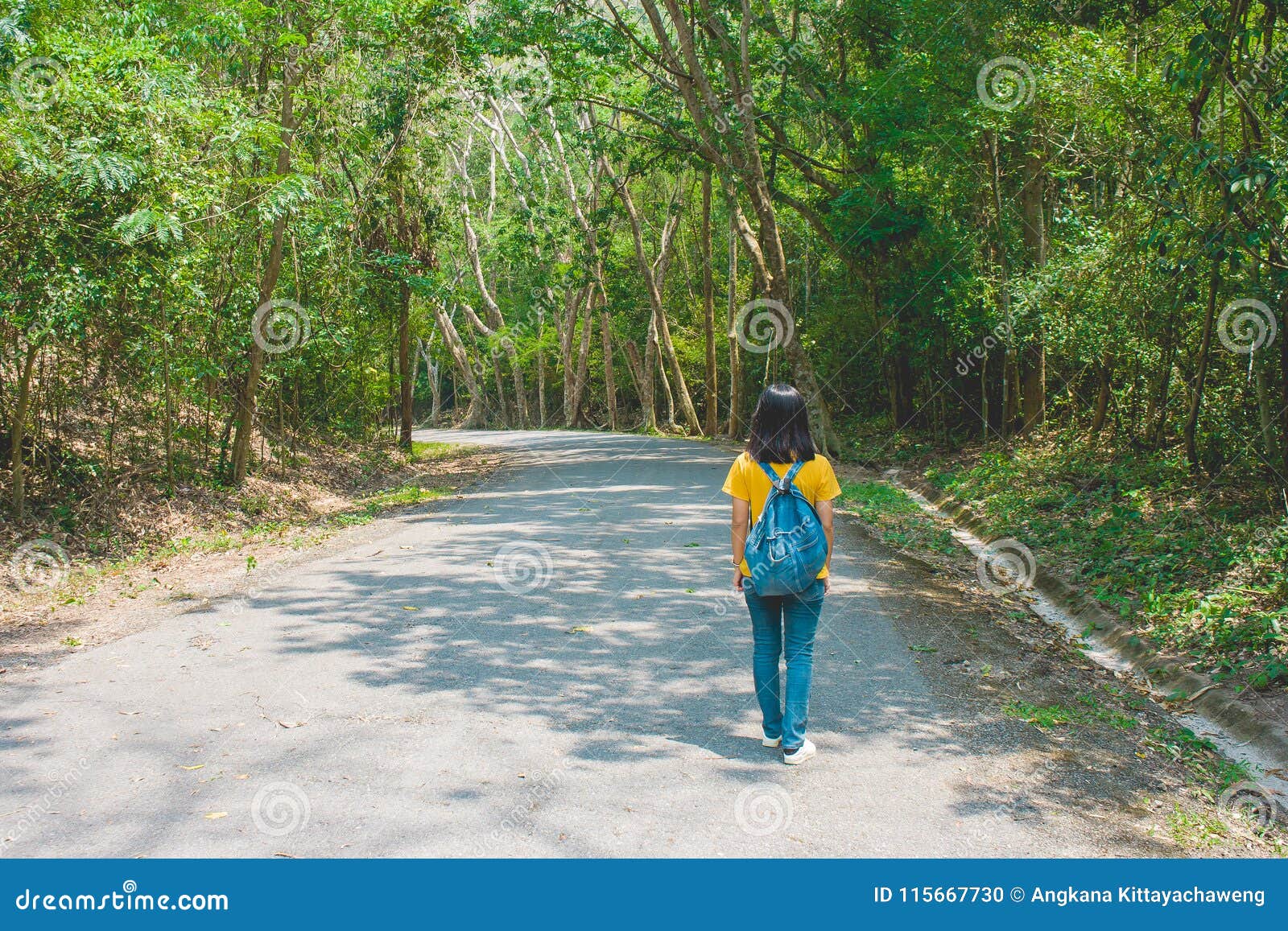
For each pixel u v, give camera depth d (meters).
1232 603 6.61
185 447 12.75
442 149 20.97
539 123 21.95
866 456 19.12
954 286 16.09
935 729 4.81
